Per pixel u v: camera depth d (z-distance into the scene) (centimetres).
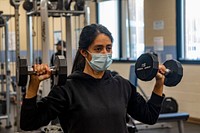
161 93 198
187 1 664
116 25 858
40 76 159
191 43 661
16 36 492
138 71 195
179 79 204
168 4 690
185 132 566
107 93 177
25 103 158
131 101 191
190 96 652
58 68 161
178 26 675
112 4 866
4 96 671
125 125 178
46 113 167
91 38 175
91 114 168
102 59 174
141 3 775
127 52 834
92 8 922
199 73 635
